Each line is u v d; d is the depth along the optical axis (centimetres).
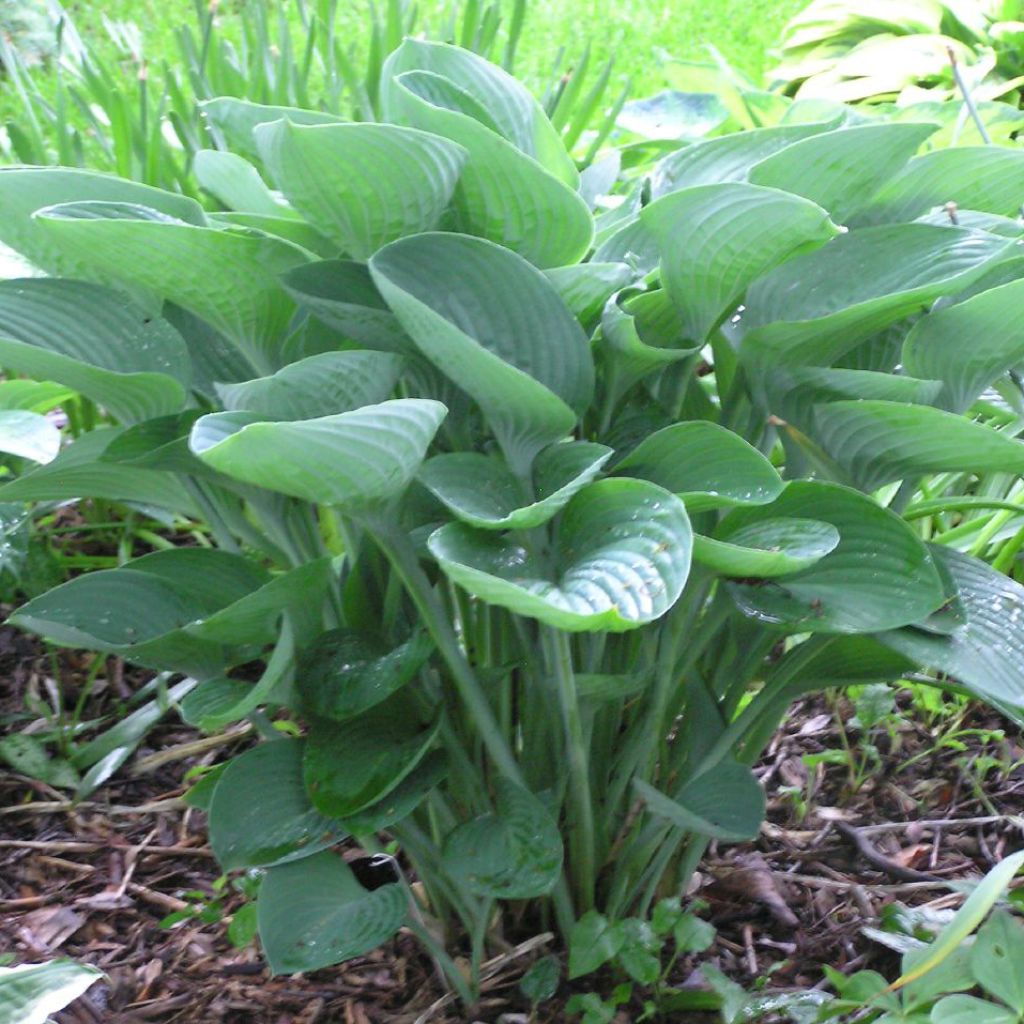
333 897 92
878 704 129
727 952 110
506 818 92
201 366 98
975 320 86
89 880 123
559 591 77
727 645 103
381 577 100
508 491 85
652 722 98
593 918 99
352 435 71
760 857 122
